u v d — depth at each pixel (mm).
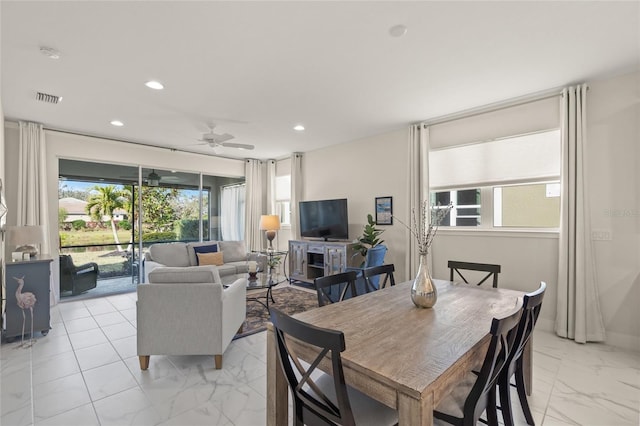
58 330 3451
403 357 1259
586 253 3068
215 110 3846
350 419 1166
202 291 2543
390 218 4883
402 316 1763
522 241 3604
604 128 3047
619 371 2527
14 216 4148
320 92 3340
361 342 1411
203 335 2553
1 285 3375
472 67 2801
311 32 2264
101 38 2305
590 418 1969
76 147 4750
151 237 5602
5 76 2887
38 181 4266
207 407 2053
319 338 1132
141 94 3338
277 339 1408
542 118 3451
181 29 2211
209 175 6414
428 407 1056
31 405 2076
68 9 1975
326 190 5910
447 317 1742
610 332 3018
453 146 4164
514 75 2959
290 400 2182
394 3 1956
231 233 6711
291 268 5848
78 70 2789
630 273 2928
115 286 5184
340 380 1128
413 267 4430
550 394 2227
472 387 1461
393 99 3549
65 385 2318
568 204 3158
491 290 2354
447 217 4309
